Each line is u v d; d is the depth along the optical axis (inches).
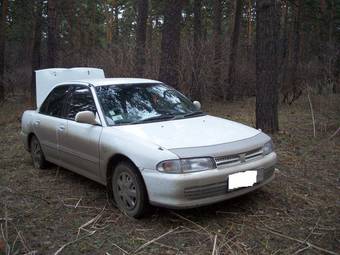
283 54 808.3
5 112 555.5
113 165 192.4
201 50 532.7
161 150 166.7
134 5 1299.2
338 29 989.2
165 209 187.6
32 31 896.9
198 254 149.7
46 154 251.6
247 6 1213.1
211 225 172.4
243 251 151.2
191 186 162.1
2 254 151.6
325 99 533.3
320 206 191.6
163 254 150.6
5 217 184.1
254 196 203.3
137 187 175.0
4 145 344.5
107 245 158.7
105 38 1409.9
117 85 221.5
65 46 886.4
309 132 360.2
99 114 203.0
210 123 201.3
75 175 249.4
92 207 197.0
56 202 205.5
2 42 707.4
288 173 240.4
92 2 1189.7
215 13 730.2
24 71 833.5
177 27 426.6
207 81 552.4
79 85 230.4
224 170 168.2
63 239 164.7
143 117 203.3
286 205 192.4
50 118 241.6
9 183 237.8
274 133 333.4
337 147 302.2
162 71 432.1
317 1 850.1
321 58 676.1
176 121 201.6
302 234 163.8
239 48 804.0
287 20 1000.9
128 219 180.7
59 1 721.6
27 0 742.5
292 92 638.5
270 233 164.9
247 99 709.9
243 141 180.7
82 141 206.7
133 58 525.7
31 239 165.0
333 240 159.0
